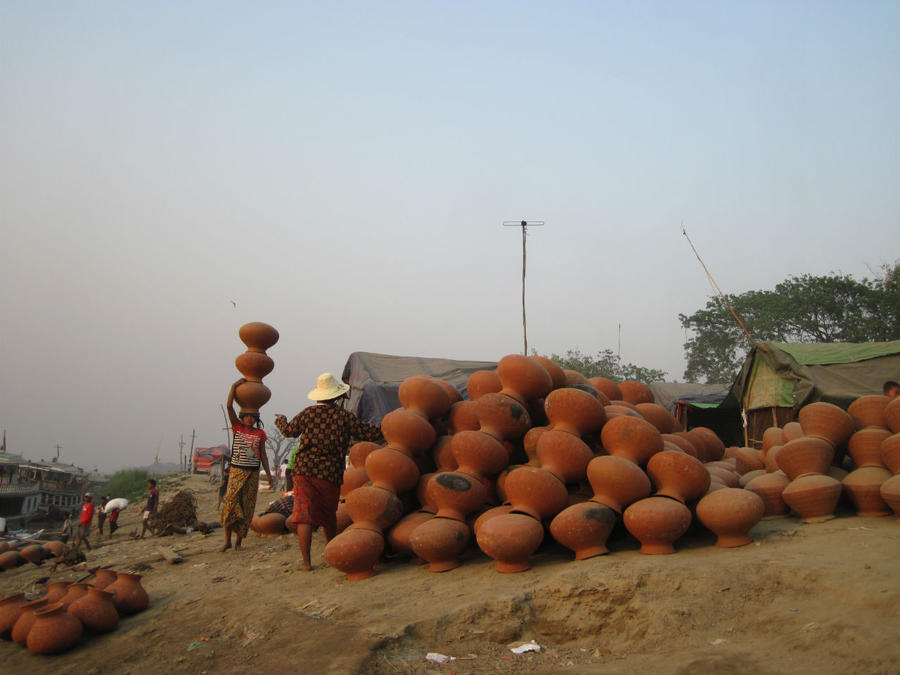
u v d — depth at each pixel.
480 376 6.97
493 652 4.08
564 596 4.41
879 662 3.04
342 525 6.88
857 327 33.31
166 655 4.67
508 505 5.87
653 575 4.40
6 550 10.05
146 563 7.80
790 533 5.45
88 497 15.01
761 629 3.78
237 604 5.46
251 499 8.42
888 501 5.56
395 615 4.57
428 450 6.70
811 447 6.05
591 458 5.80
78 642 5.19
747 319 37.88
